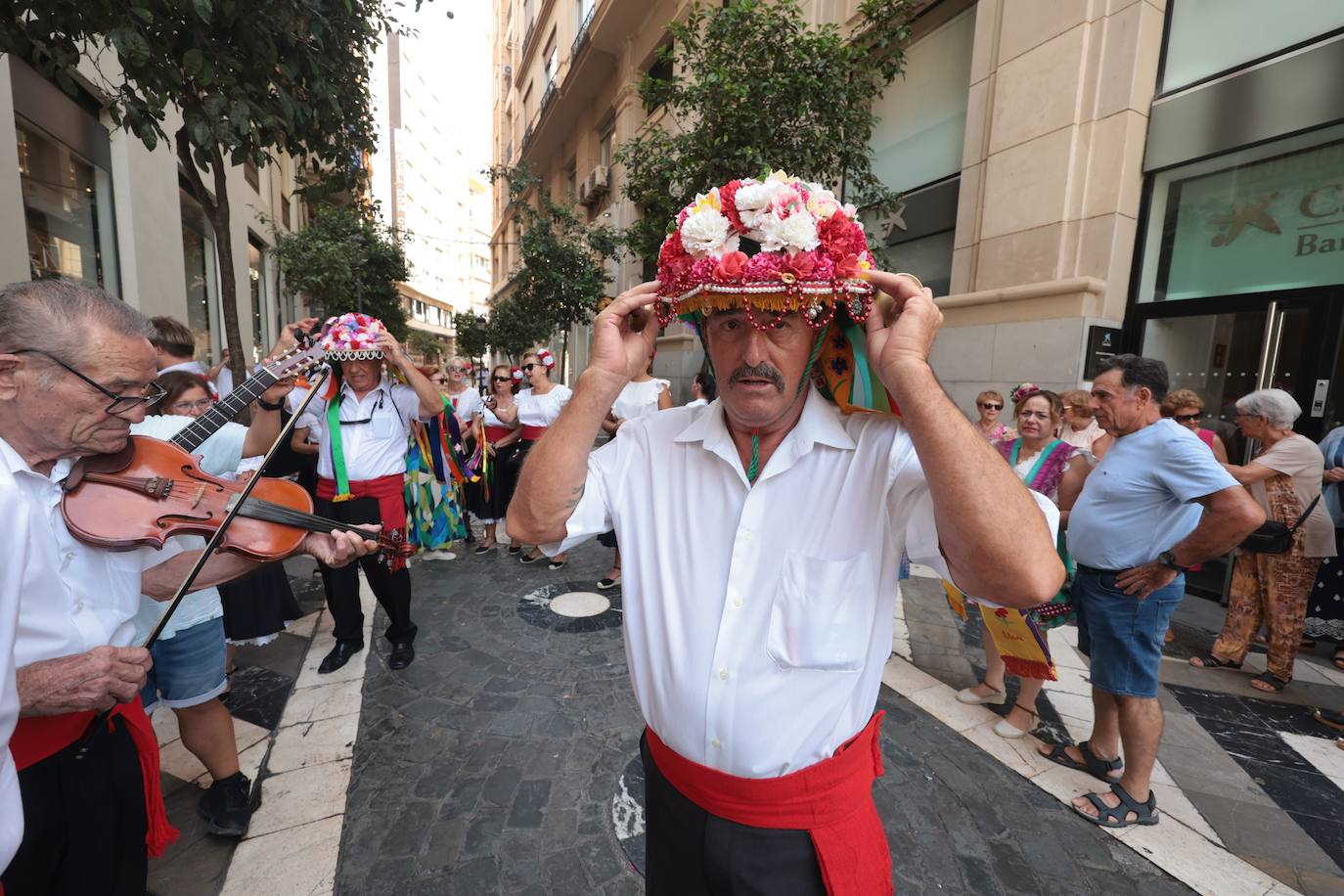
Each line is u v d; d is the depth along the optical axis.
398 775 2.34
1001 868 1.93
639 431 1.18
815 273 0.86
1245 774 2.42
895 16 4.98
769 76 4.59
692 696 1.01
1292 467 3.01
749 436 1.05
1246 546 3.05
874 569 0.98
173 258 6.17
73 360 1.05
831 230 0.89
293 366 2.09
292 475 4.06
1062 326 4.92
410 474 3.37
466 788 2.27
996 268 5.55
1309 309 4.02
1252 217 4.33
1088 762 2.40
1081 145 4.97
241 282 9.34
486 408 5.57
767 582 0.98
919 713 2.79
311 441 3.72
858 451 0.98
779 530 0.99
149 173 5.70
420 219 53.69
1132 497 2.07
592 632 3.65
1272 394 3.14
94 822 1.23
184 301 6.37
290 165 13.83
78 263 4.78
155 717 2.67
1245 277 4.39
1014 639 1.62
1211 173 4.52
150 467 1.43
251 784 2.27
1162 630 2.09
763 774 0.98
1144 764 2.13
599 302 11.59
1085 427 3.67
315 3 2.95
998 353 5.40
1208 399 4.57
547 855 1.96
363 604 4.03
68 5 2.18
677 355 11.25
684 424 1.12
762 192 0.90
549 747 2.53
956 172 6.34
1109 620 2.13
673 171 5.04
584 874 1.89
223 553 1.53
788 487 1.00
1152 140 4.75
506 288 30.39
